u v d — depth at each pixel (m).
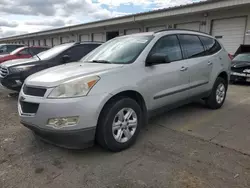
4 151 3.07
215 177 2.42
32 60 6.08
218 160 2.77
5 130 3.83
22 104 2.94
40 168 2.65
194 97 4.29
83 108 2.60
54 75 2.97
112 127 2.90
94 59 3.82
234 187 2.25
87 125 2.64
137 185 2.31
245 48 9.72
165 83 3.58
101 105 2.72
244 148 3.08
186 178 2.41
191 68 4.07
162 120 4.27
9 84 5.68
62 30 25.95
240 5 10.75
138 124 3.25
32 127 2.81
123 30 19.09
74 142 2.68
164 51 3.70
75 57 6.48
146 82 3.27
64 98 2.59
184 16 14.23
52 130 2.61
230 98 6.07
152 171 2.55
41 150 3.10
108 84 2.83
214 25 12.83
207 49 4.67
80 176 2.48
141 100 3.31
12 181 2.40
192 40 4.36
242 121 4.17
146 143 3.28
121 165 2.69
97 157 2.89
